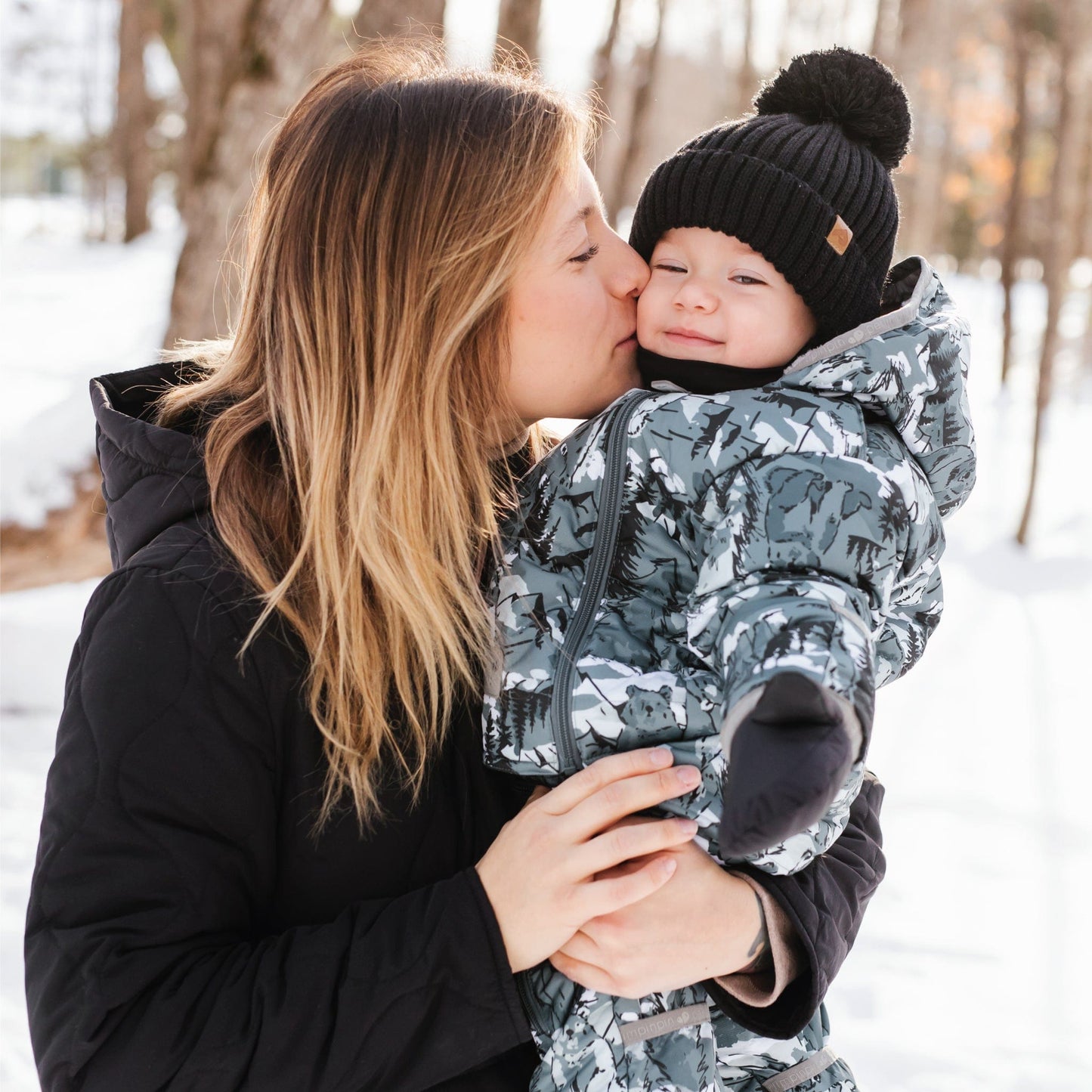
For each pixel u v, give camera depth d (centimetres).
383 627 116
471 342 121
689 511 119
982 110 2161
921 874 393
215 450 117
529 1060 117
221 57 1123
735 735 96
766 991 116
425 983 103
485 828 118
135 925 101
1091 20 955
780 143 138
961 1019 306
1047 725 553
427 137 117
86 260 1844
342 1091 102
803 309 139
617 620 121
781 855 116
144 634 105
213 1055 100
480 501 121
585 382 129
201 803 104
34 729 436
